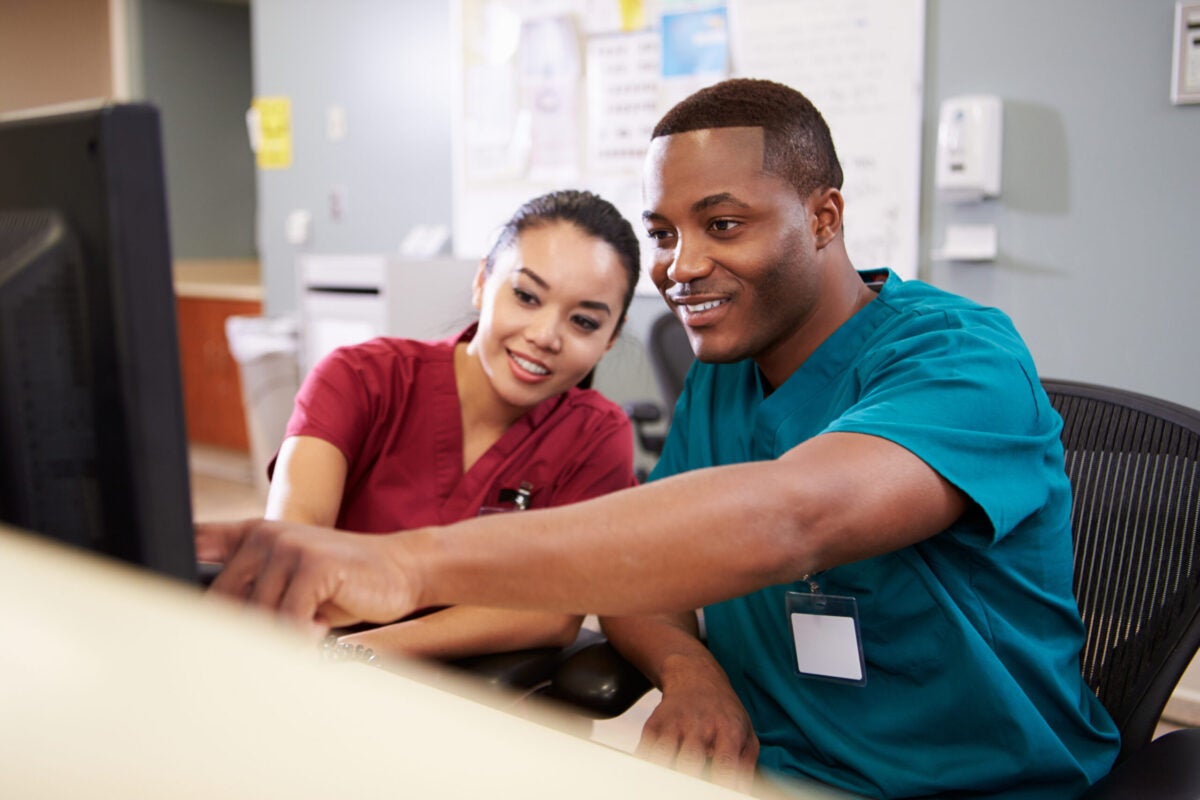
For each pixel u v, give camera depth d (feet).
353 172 13.75
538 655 3.69
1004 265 9.02
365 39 13.35
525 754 1.31
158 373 2.05
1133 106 8.30
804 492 2.45
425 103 12.87
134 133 1.99
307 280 11.85
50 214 2.08
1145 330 8.44
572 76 11.44
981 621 3.14
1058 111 8.62
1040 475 3.05
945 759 3.16
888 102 9.41
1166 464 3.53
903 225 9.45
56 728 1.32
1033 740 3.05
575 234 3.96
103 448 2.09
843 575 3.28
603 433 4.43
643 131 11.00
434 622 3.67
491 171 12.27
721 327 3.28
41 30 18.07
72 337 2.07
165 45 16.88
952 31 9.06
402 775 1.24
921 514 2.64
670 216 3.21
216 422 16.38
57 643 1.51
